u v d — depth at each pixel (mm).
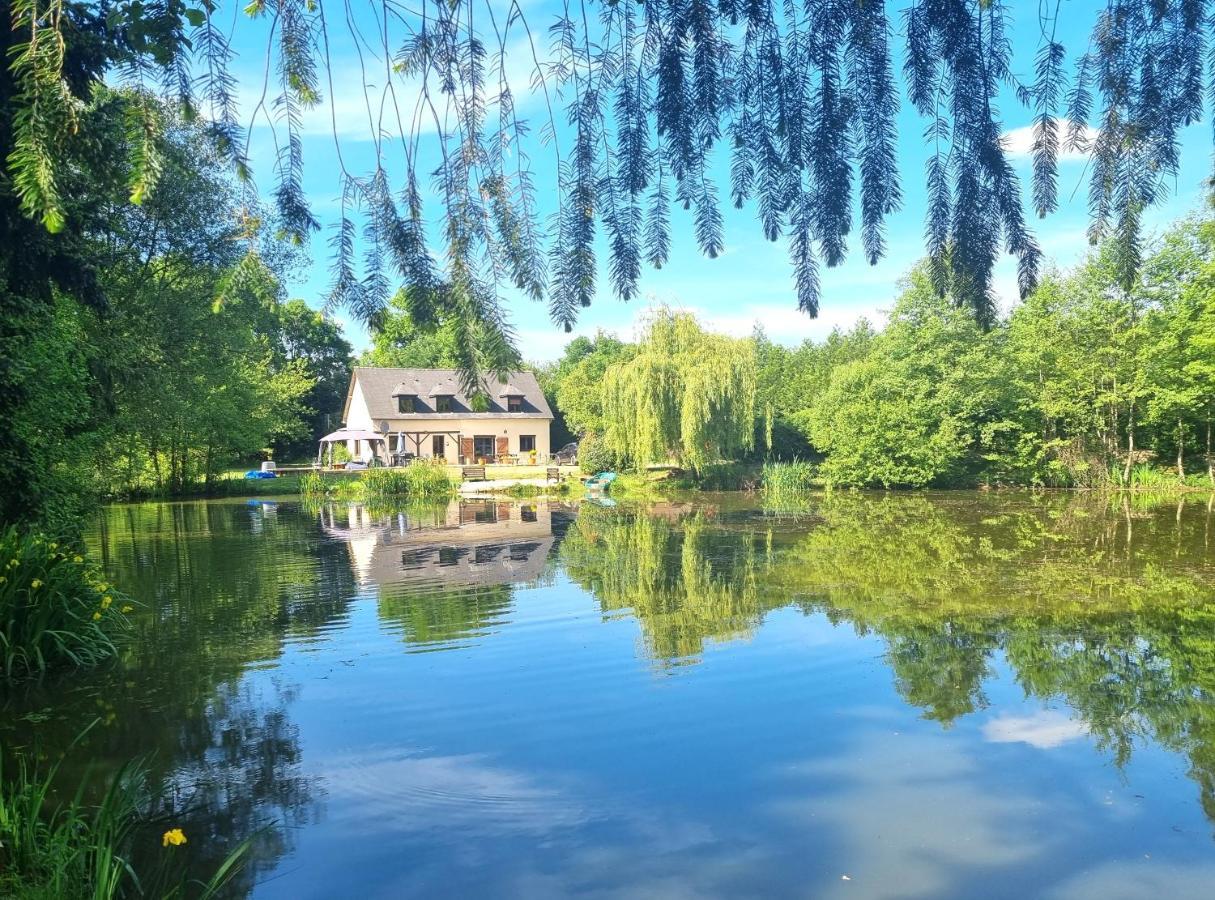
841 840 3693
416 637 7398
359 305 2074
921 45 1977
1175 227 23156
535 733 4984
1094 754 4566
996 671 6102
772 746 4746
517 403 43062
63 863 3131
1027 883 3338
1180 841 3643
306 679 6113
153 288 13656
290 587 10094
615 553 12945
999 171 2047
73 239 4914
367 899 3252
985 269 2143
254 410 29672
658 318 27734
